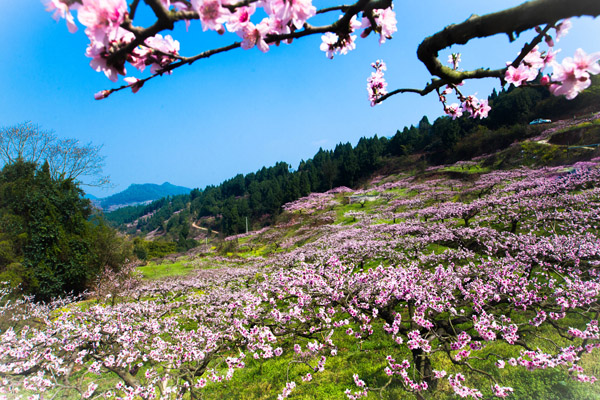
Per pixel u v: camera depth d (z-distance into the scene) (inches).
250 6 46.0
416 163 2694.4
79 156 1216.8
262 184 4662.9
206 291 850.1
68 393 337.1
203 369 288.8
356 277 281.6
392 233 868.0
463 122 2625.5
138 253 2225.6
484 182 1293.1
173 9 40.3
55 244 951.0
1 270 872.3
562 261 398.6
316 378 350.0
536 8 39.3
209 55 53.5
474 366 302.2
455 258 566.9
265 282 554.3
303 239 1470.2
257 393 347.3
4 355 248.7
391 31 69.0
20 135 1156.5
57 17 35.9
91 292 986.1
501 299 289.3
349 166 3102.9
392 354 366.6
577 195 693.3
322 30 52.5
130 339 280.2
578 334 206.1
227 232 3563.0
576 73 47.9
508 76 56.3
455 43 52.3
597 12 36.0
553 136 1542.8
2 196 1063.6
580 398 223.9
